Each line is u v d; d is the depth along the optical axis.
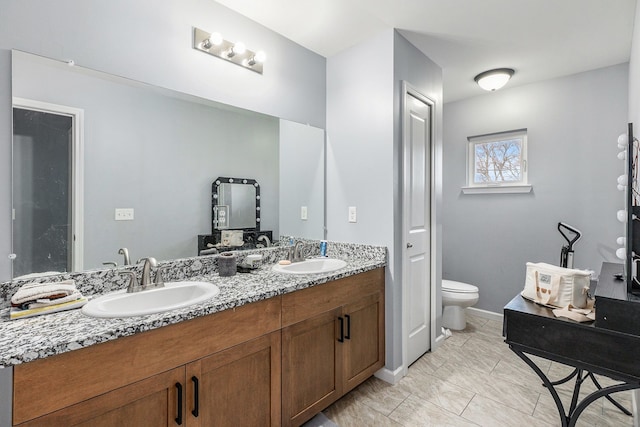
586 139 2.80
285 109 2.26
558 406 1.38
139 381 1.06
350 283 1.92
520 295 1.62
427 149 2.63
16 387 0.84
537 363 2.42
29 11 1.25
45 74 1.30
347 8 1.92
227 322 1.30
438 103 2.71
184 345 1.17
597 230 2.75
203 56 1.81
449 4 1.89
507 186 3.19
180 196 1.75
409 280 2.37
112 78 1.48
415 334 2.45
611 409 1.87
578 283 1.41
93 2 1.41
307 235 2.42
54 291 1.17
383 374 2.20
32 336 0.94
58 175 1.34
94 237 1.44
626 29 2.14
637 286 1.23
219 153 1.91
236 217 2.01
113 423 1.00
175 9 1.69
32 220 1.28
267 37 2.13
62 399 0.91
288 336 1.55
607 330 1.18
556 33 2.21
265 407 1.45
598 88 2.75
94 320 1.07
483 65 2.71
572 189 2.87
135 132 1.57
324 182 2.54
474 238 3.46
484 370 2.32
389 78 2.16
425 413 1.84
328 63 2.54
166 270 1.65
